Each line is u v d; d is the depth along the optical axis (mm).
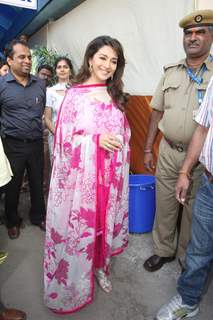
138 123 3125
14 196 2564
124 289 1999
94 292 1967
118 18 3195
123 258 2342
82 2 3850
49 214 1708
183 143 1919
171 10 2508
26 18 5027
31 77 2475
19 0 3355
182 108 1872
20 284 2029
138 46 2977
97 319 1751
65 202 1649
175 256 2312
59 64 2932
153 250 2447
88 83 1688
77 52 4199
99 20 3527
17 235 2627
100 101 1659
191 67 1864
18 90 2371
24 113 2412
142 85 3012
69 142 1620
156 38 2738
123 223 1969
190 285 1632
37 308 1826
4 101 2361
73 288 1701
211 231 1476
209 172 1418
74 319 1749
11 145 2447
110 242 1797
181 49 2494
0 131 2445
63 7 4215
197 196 1524
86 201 1627
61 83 2963
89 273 1710
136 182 2676
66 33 4418
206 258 1557
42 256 2355
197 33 1744
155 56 2793
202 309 1829
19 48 2297
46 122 2840
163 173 2068
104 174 1677
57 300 1730
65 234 1668
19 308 1817
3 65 3074
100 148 1613
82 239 1650
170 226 2178
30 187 2709
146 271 2188
